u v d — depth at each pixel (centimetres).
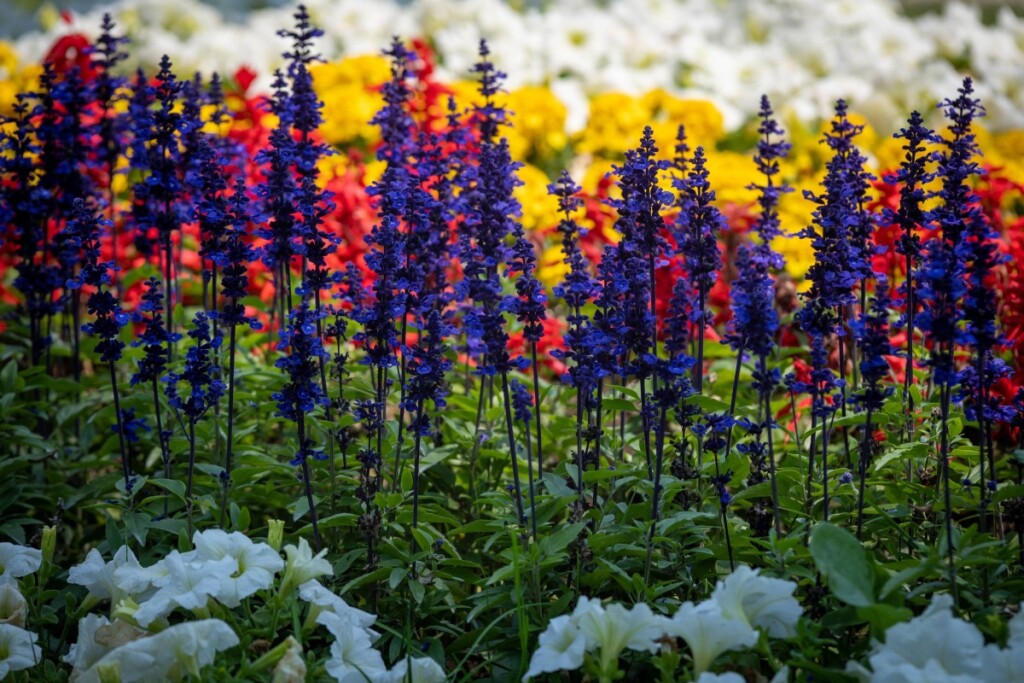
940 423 386
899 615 288
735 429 424
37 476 469
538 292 349
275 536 350
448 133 452
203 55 1059
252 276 611
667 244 373
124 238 639
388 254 357
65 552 464
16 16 1293
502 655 362
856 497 381
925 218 371
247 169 572
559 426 443
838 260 358
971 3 1339
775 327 329
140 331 537
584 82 1080
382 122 464
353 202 583
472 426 446
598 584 362
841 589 296
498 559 384
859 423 378
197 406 375
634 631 301
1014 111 993
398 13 1185
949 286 316
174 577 320
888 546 371
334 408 420
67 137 484
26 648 337
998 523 362
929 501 375
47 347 488
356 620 338
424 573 374
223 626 306
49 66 484
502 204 359
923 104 1030
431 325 364
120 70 1038
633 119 847
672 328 395
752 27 1241
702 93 1071
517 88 1060
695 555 362
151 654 304
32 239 473
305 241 379
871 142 929
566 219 370
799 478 384
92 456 483
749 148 1009
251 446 436
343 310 414
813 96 1023
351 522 374
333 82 870
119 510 480
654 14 1252
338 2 1204
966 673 274
